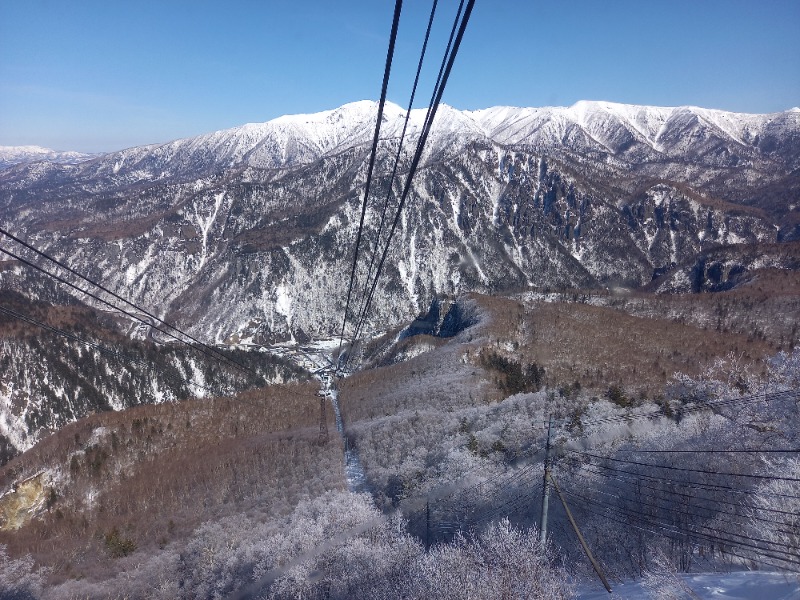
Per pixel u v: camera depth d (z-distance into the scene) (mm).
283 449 78562
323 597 34875
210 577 46062
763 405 28922
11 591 50656
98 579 54250
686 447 29875
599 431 37562
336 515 43500
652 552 23672
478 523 34719
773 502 21203
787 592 16781
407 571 28719
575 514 29812
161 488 76938
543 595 20125
